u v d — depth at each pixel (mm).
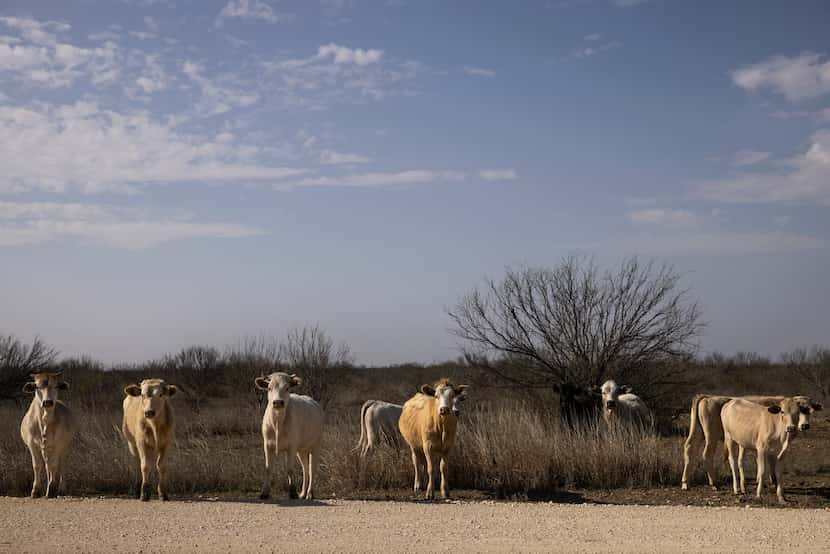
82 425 18172
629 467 15375
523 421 16719
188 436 21828
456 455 15430
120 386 36938
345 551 8602
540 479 15016
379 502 12742
